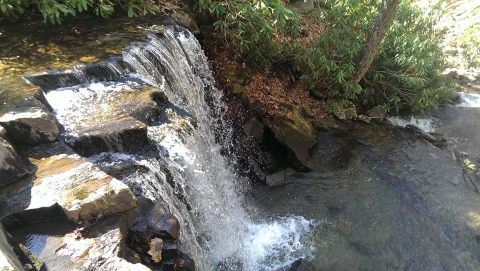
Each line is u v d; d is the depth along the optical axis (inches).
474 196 251.4
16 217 122.0
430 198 249.9
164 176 160.9
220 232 209.2
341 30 306.7
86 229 124.2
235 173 255.0
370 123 312.8
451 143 311.3
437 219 236.5
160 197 152.3
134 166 150.4
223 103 273.9
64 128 156.6
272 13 289.4
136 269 112.4
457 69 408.2
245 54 300.4
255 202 249.1
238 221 231.3
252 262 211.3
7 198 126.5
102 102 175.0
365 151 285.3
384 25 279.3
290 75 312.3
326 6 363.3
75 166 139.2
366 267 210.2
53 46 210.8
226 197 230.7
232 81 282.8
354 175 265.9
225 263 205.0
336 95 314.5
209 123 256.8
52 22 223.3
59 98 175.0
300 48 309.3
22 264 113.0
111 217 128.7
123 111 169.2
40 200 125.5
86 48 209.9
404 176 265.4
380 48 316.2
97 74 191.3
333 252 218.4
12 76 178.1
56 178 134.0
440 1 346.6
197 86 253.3
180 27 259.1
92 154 153.1
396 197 250.7
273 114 273.0
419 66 318.7
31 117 145.7
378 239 225.3
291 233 229.1
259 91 286.2
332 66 298.8
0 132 136.2
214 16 295.6
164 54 226.1
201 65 267.0
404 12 331.6
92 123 159.8
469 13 486.6
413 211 241.8
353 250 219.5
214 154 231.5
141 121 170.1
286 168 269.9
